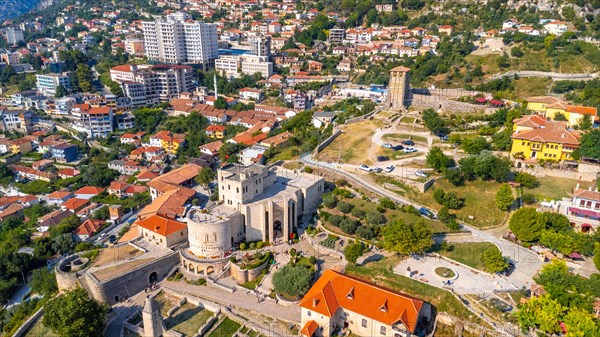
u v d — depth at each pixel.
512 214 122.50
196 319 99.25
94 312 94.69
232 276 112.25
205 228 112.94
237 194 120.19
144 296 109.25
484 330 85.06
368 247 111.81
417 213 122.06
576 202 113.12
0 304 126.19
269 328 93.81
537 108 170.12
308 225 126.62
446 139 165.00
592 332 76.00
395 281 98.12
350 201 130.00
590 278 88.31
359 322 88.56
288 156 165.38
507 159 138.12
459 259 105.38
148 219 127.44
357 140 169.62
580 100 184.88
